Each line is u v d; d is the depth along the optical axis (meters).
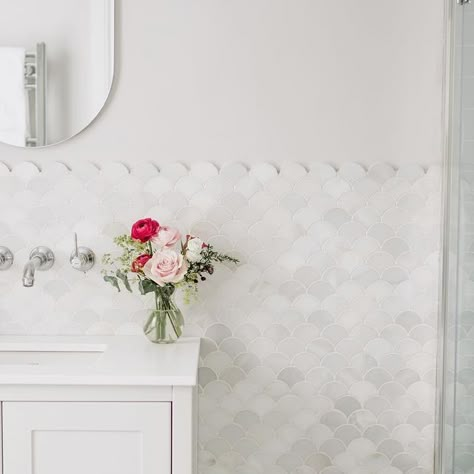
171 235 1.97
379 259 2.14
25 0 2.10
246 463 2.20
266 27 2.11
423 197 2.13
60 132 2.12
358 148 2.13
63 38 2.11
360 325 2.16
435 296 2.15
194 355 1.89
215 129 2.13
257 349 2.17
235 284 2.15
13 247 2.13
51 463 1.73
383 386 2.18
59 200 2.12
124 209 2.13
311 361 2.17
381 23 2.11
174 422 1.72
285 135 2.13
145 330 2.02
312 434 2.19
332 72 2.12
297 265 2.15
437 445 2.13
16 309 2.14
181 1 2.10
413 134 2.13
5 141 2.11
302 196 2.13
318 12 2.11
